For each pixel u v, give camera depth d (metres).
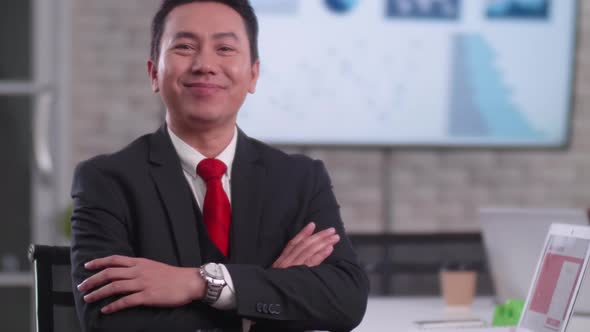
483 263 3.29
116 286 1.87
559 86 4.63
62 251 2.09
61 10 4.53
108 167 2.05
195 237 2.00
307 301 1.93
